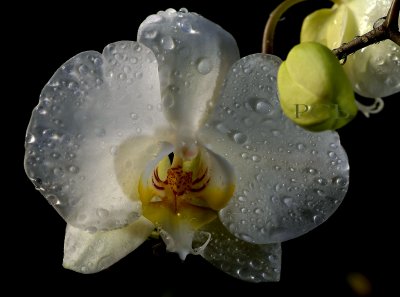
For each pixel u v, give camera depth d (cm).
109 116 29
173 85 29
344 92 26
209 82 29
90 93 29
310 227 30
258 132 30
